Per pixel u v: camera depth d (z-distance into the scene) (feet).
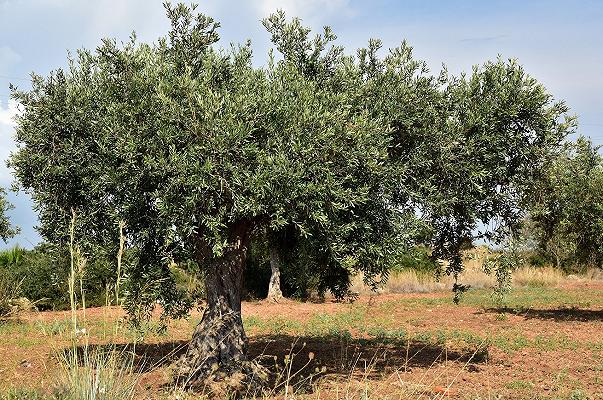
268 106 24.67
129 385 18.47
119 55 27.25
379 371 31.35
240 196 23.15
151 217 25.68
